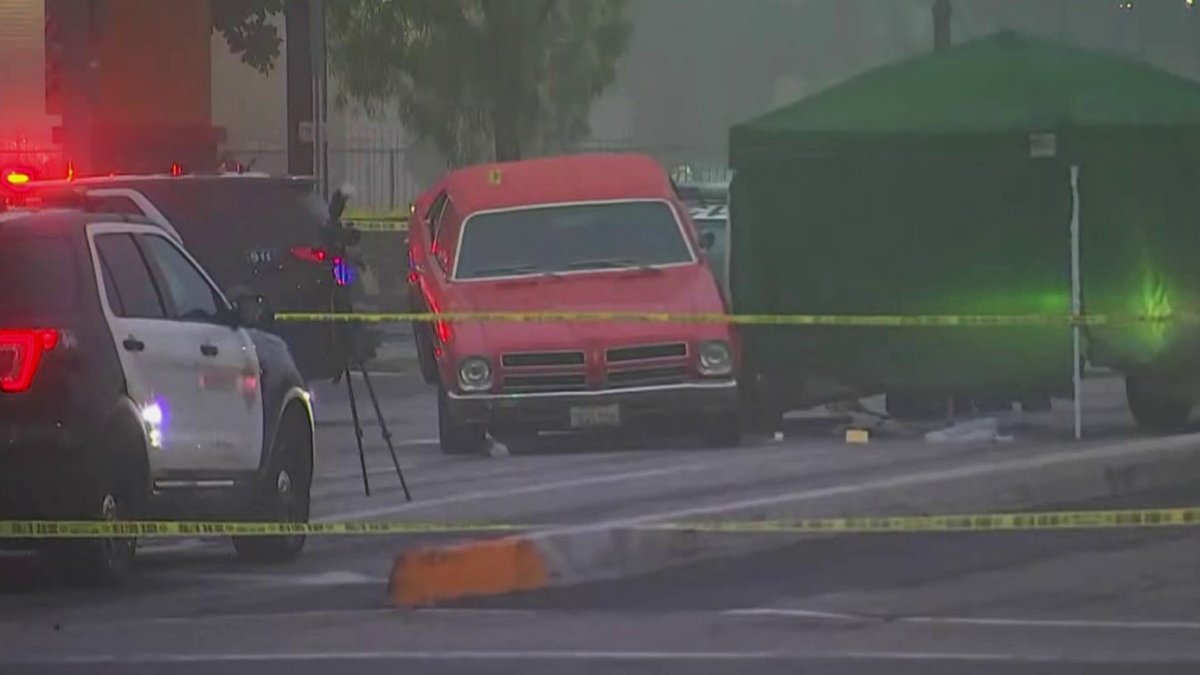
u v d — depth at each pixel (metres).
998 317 71.00
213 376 51.41
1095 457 63.03
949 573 49.50
